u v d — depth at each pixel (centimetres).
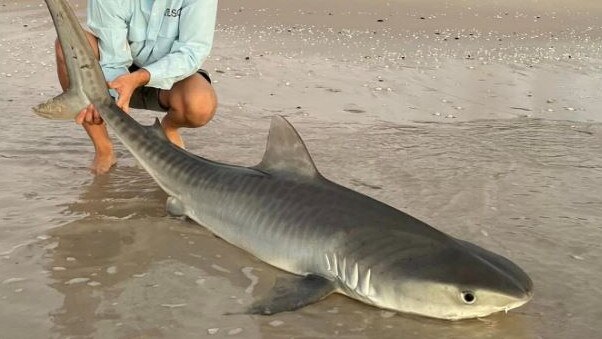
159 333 143
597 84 417
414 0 777
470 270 145
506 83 415
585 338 144
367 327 147
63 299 155
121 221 198
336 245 159
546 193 228
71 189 221
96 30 237
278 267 172
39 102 325
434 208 212
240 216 181
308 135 291
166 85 231
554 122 327
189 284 164
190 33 233
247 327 146
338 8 717
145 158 206
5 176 229
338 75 418
